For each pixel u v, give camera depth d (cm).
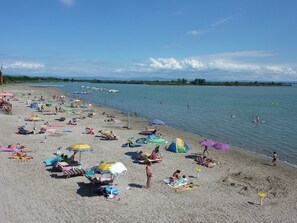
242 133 4578
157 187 2089
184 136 4119
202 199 1933
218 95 15400
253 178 2419
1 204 1712
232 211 1786
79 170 2206
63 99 8738
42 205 1734
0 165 2377
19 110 5791
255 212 1789
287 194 2108
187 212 1741
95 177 2053
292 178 2486
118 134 3894
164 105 8788
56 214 1639
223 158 3002
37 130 3853
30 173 2238
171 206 1806
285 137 4325
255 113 7281
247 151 3438
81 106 6994
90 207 1739
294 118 6438
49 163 2433
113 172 1864
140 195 1941
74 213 1659
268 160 3061
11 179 2098
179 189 2066
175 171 2447
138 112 6888
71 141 3328
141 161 2634
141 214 1686
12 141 3216
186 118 6066
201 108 8200
